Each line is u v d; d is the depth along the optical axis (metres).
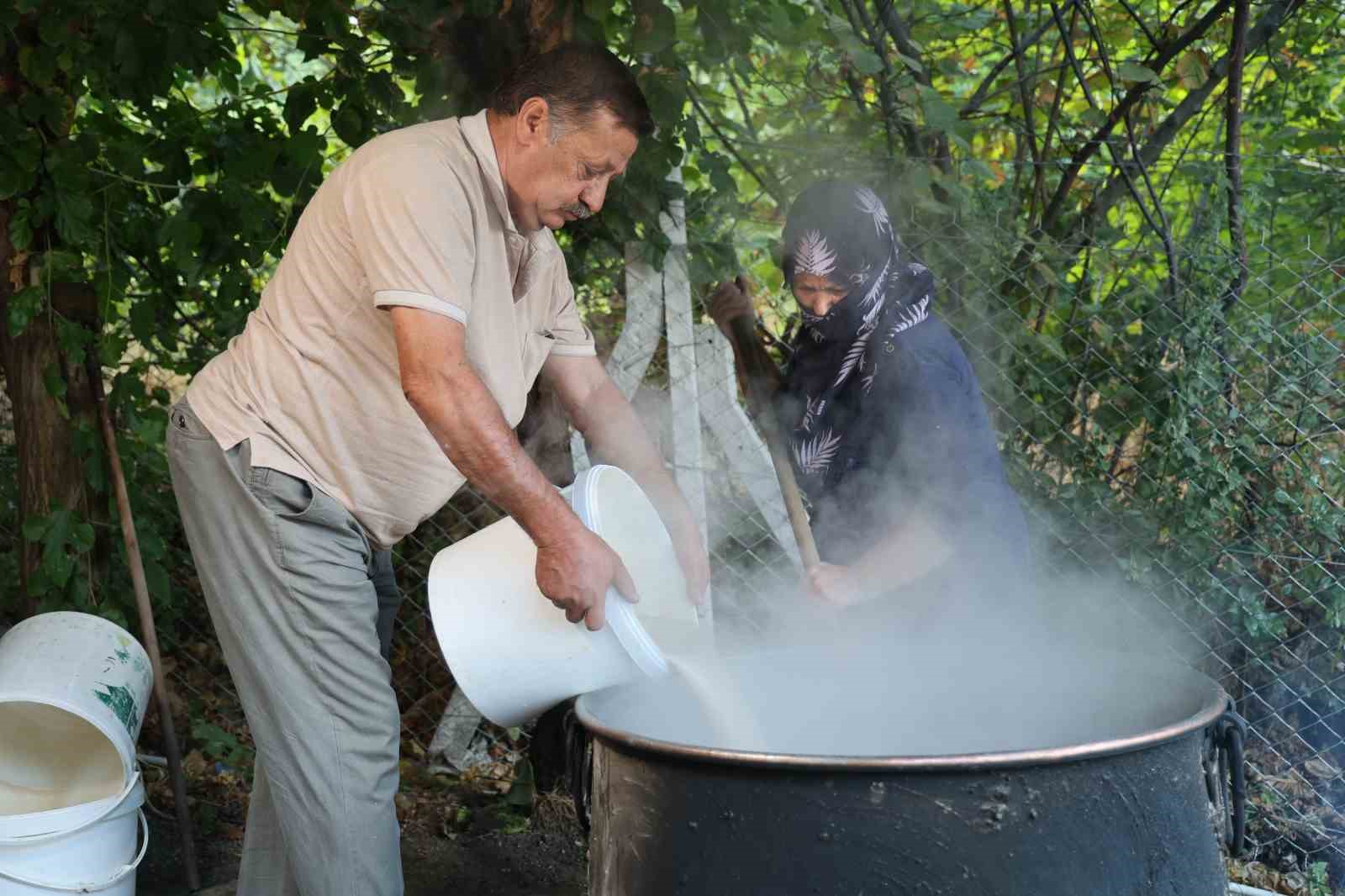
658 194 2.91
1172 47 3.08
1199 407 2.88
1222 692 1.70
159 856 2.87
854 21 3.11
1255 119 3.43
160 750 3.29
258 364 2.03
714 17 2.85
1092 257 2.97
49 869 2.31
